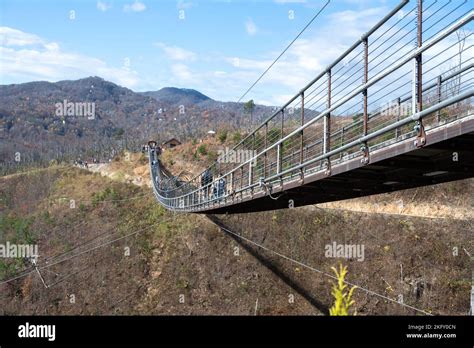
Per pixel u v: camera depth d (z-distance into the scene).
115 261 54.06
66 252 58.31
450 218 44.44
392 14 9.66
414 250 43.03
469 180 46.41
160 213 58.84
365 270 43.38
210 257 49.41
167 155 75.69
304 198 17.33
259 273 46.56
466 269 41.09
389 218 45.66
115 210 63.94
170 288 48.19
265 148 18.91
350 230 46.31
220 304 45.12
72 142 148.50
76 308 49.69
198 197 30.05
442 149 8.84
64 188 77.62
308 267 43.06
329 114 12.59
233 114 152.25
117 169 77.38
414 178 11.97
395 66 9.37
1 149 129.25
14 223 67.44
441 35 8.04
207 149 72.81
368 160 10.54
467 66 8.68
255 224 49.66
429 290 40.66
